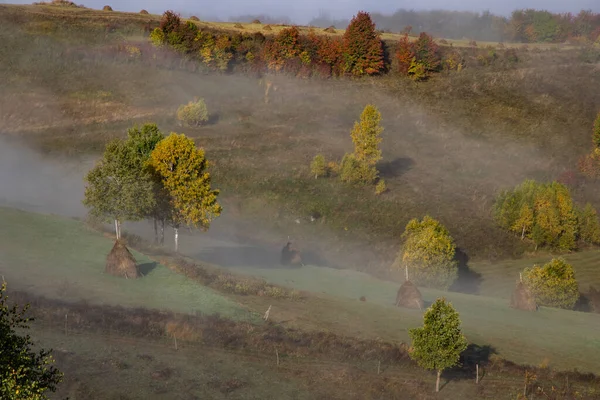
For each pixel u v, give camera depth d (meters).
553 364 37.16
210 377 30.80
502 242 75.81
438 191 90.88
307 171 90.94
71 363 30.33
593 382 34.69
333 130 110.25
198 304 40.25
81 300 38.19
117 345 33.03
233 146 97.69
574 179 96.44
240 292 44.44
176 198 54.56
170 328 35.19
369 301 47.00
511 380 34.25
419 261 56.59
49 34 127.81
